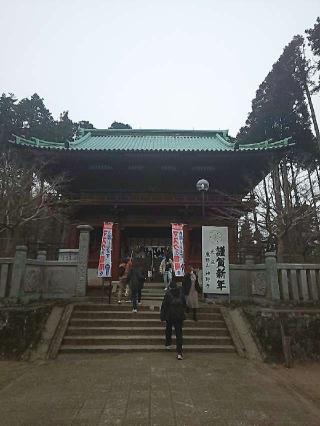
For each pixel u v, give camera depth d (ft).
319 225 81.35
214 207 76.79
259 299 43.39
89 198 77.20
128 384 23.02
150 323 38.17
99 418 17.53
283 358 31.65
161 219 79.15
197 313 40.68
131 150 73.46
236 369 27.61
